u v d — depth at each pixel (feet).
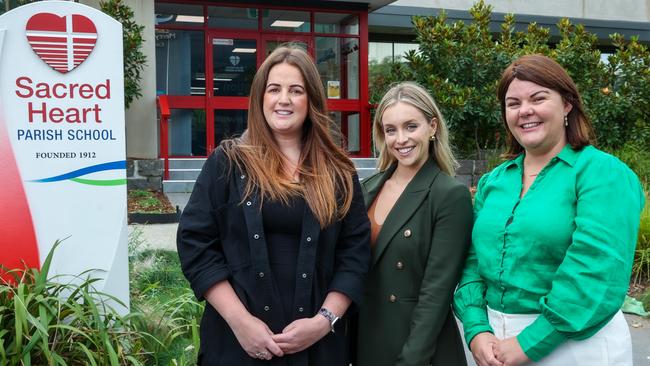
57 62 11.72
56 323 10.44
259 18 42.09
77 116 11.92
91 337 10.58
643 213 20.59
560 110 7.30
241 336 7.14
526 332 6.93
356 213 8.04
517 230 7.20
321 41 43.37
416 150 8.47
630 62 42.68
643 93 41.88
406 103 8.45
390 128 8.56
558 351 6.91
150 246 21.74
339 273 7.77
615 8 57.67
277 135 8.09
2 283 11.16
